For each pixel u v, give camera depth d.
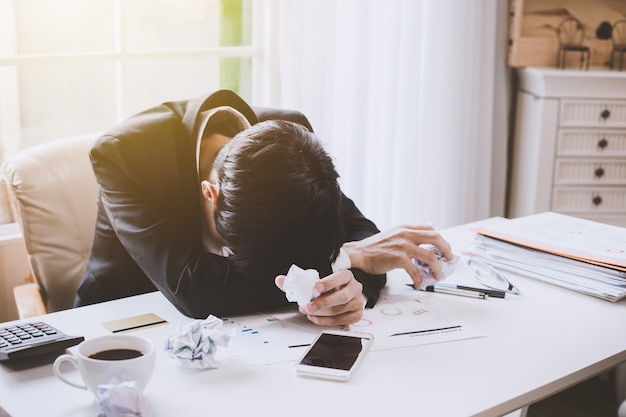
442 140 2.96
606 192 3.10
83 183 1.75
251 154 1.16
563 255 1.46
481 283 1.44
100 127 2.39
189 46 2.56
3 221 2.16
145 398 0.88
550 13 3.16
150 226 1.33
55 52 2.27
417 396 0.97
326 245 1.20
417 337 1.17
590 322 1.27
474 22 2.95
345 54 2.60
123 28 2.33
